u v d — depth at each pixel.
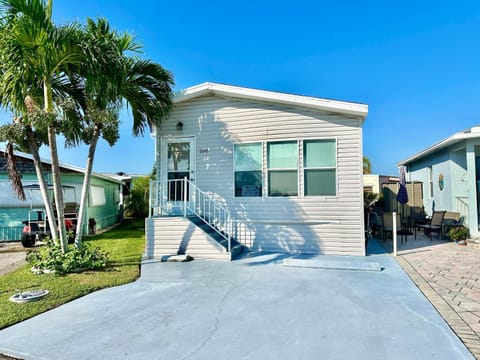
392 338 2.89
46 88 5.38
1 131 5.49
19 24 4.67
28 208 11.11
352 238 6.91
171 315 3.53
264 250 7.40
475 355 2.58
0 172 10.95
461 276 5.05
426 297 4.04
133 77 6.39
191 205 7.85
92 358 2.60
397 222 8.70
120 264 6.23
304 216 7.20
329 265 5.78
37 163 5.89
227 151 7.73
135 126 7.15
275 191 7.41
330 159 7.11
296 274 5.33
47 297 4.15
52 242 6.13
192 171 7.93
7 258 7.64
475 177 8.38
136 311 3.67
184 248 6.88
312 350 2.68
